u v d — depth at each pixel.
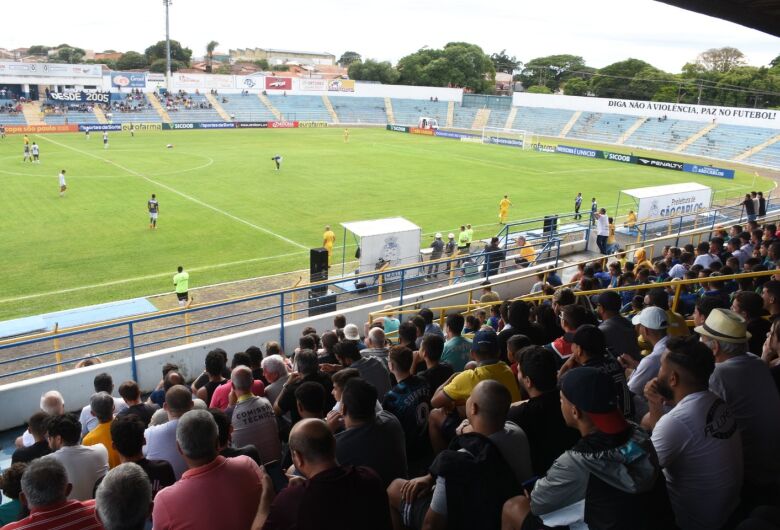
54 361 16.19
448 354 8.04
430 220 35.75
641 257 18.41
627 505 3.27
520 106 102.62
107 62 146.00
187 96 93.50
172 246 28.36
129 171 47.09
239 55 185.12
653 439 4.13
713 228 24.97
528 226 35.22
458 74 126.56
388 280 23.31
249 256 27.28
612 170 58.84
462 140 82.12
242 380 6.22
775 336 5.93
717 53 132.50
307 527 3.35
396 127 91.88
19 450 6.47
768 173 63.25
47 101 81.50
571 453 3.48
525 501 3.84
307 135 80.00
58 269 24.64
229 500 3.91
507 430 4.24
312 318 14.98
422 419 5.84
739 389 4.68
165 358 12.48
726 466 3.96
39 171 45.62
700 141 79.31
